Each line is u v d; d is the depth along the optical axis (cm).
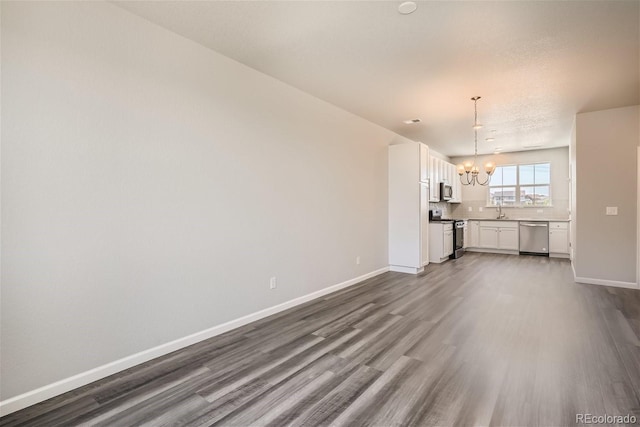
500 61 328
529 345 286
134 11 251
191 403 207
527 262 700
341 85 393
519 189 852
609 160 485
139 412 199
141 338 262
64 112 220
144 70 261
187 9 247
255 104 352
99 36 236
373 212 565
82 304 230
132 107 254
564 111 490
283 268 389
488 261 716
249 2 238
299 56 321
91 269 234
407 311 382
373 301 423
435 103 455
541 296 438
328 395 215
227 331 325
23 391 205
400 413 195
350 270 507
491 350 277
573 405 200
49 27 213
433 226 698
